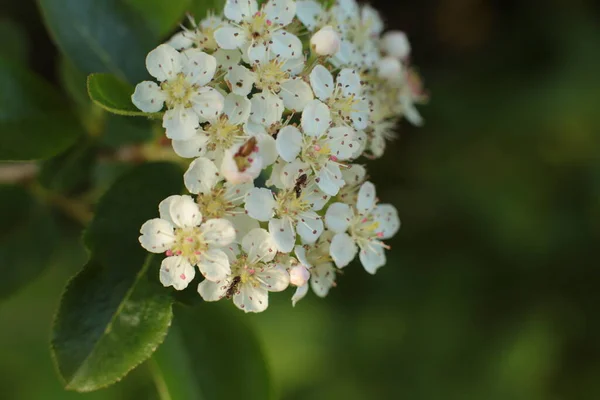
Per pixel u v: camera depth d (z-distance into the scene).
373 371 0.32
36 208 0.25
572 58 0.36
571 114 0.34
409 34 0.42
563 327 0.34
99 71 0.24
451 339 0.33
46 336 0.30
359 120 0.22
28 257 0.25
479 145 0.36
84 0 0.24
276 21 0.22
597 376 0.33
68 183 0.24
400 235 0.36
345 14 0.23
